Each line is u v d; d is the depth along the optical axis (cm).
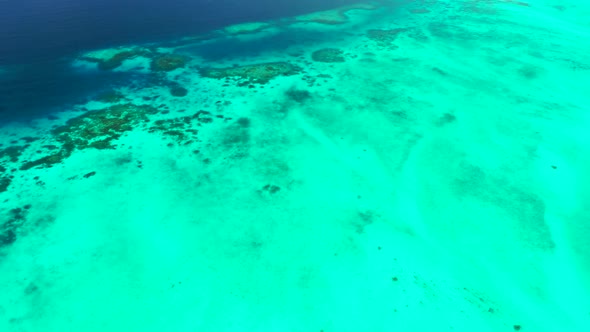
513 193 1892
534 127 2392
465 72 3088
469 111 2555
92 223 1723
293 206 1814
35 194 1866
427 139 2270
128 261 1564
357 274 1520
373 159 2111
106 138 2247
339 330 1347
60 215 1761
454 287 1473
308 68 3131
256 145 2216
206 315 1388
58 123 2391
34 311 1395
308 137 2288
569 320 1373
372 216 1766
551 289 1466
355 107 2584
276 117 2478
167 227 1708
